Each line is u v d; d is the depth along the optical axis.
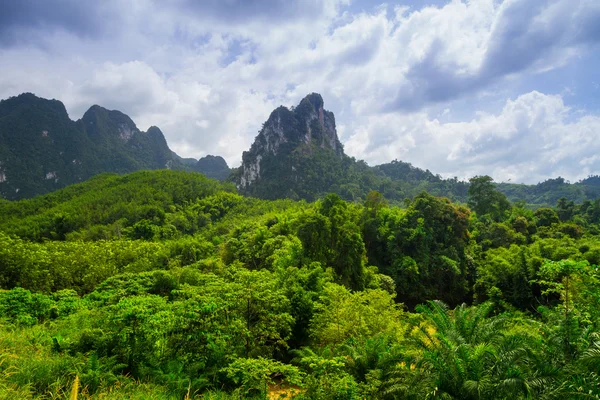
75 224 64.12
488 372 7.50
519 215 49.50
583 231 41.59
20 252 28.30
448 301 35.91
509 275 26.92
